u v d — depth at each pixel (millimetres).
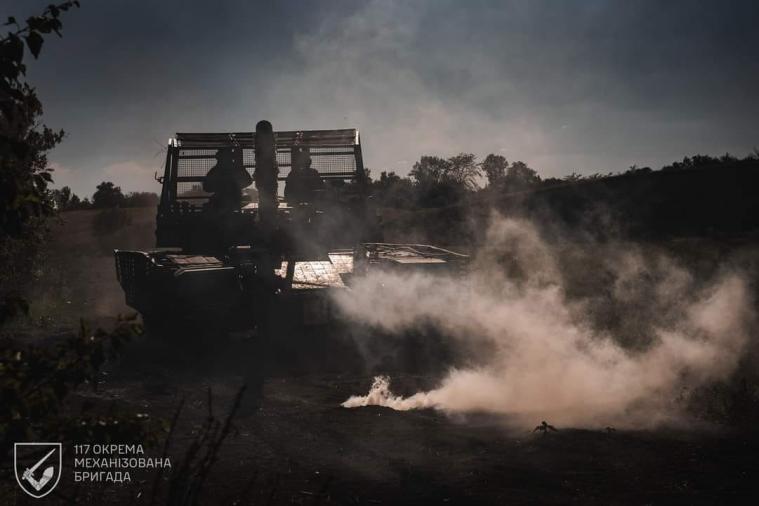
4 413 3502
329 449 7211
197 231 15750
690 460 6332
